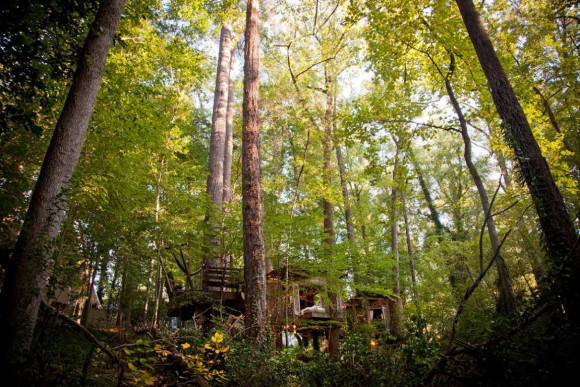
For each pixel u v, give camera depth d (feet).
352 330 36.29
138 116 31.17
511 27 40.57
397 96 40.81
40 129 17.67
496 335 14.93
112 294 46.26
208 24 36.14
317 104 52.44
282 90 45.11
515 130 24.77
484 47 27.78
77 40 23.41
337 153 59.41
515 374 13.53
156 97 36.22
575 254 15.66
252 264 27.17
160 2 35.83
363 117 38.11
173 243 38.55
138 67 33.14
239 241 40.37
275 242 36.65
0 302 14.37
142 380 15.58
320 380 18.39
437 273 58.08
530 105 38.65
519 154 24.04
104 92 29.35
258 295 26.04
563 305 14.93
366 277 46.06
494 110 38.06
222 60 58.85
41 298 15.61
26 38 20.26
